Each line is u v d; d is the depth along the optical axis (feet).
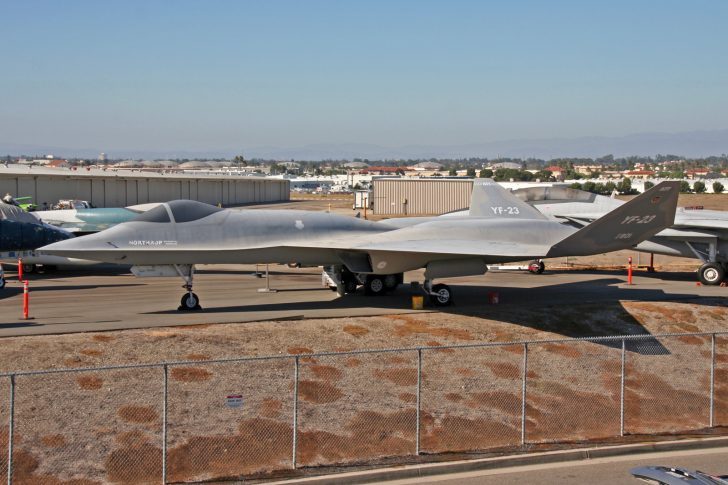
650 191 72.38
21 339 64.34
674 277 117.70
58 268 124.16
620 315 85.40
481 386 62.80
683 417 62.18
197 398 55.31
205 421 52.42
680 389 67.87
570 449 51.88
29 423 49.80
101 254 80.33
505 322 79.51
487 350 69.72
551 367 68.13
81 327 70.03
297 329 72.33
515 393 62.34
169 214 84.53
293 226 89.40
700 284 109.29
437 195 250.37
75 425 50.26
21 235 111.55
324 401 57.06
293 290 98.78
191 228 84.43
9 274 117.29
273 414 54.29
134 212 140.15
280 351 65.82
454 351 68.64
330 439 52.01
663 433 56.90
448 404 58.95
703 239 108.27
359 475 45.91
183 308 81.66
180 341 66.23
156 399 54.49
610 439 54.90
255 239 86.48
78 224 132.98
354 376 61.67
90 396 53.98
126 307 83.46
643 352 74.18
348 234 92.48
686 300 93.86
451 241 89.40
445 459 49.24
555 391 63.77
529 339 74.79
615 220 74.64
